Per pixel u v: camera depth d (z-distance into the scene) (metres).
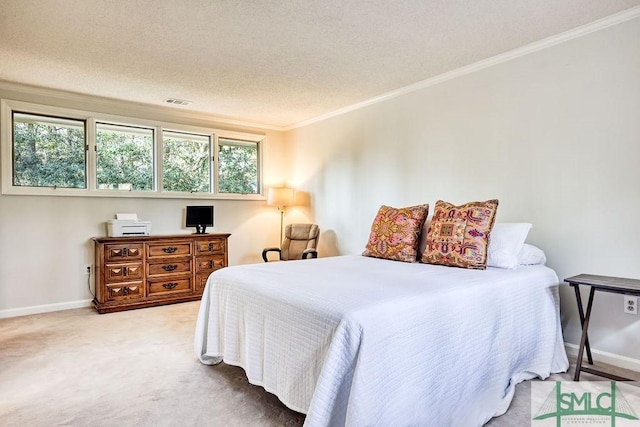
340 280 2.09
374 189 4.12
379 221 3.18
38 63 3.08
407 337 1.59
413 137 3.69
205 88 3.74
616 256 2.41
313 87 3.72
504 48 2.84
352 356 1.45
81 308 3.91
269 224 5.37
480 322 1.92
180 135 4.70
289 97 4.04
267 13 2.30
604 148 2.45
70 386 2.15
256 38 2.64
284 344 1.79
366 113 4.19
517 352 2.13
